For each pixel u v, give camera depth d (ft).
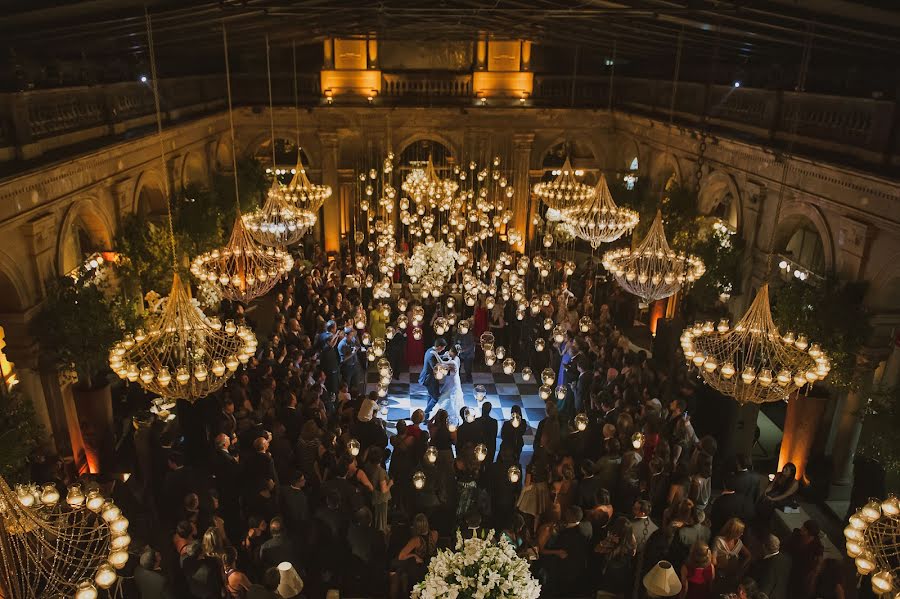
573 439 33.27
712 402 37.91
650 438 33.27
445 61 69.97
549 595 25.20
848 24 28.78
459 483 29.96
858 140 33.55
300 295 55.67
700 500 29.50
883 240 31.68
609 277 59.41
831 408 36.52
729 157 45.47
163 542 29.76
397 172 70.28
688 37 44.96
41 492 16.69
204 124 56.18
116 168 40.75
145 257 41.01
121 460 37.24
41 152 33.04
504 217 51.24
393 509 32.30
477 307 50.75
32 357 32.73
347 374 42.04
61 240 34.78
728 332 25.68
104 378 37.04
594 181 75.31
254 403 37.29
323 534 25.86
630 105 65.16
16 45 37.32
